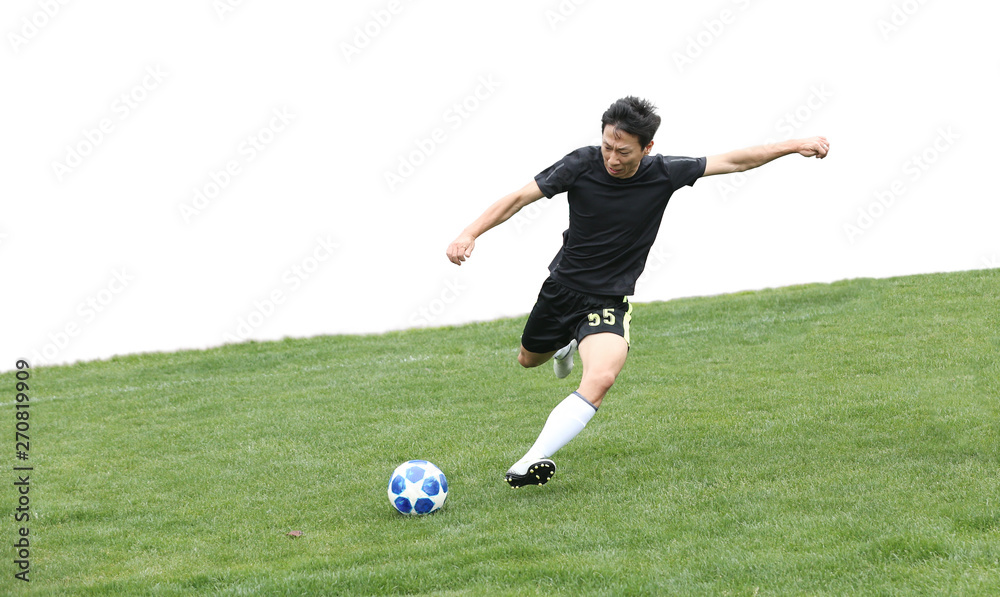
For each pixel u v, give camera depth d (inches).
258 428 731.4
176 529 497.7
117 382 991.6
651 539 415.2
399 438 669.9
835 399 673.0
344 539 453.7
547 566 381.7
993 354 765.3
